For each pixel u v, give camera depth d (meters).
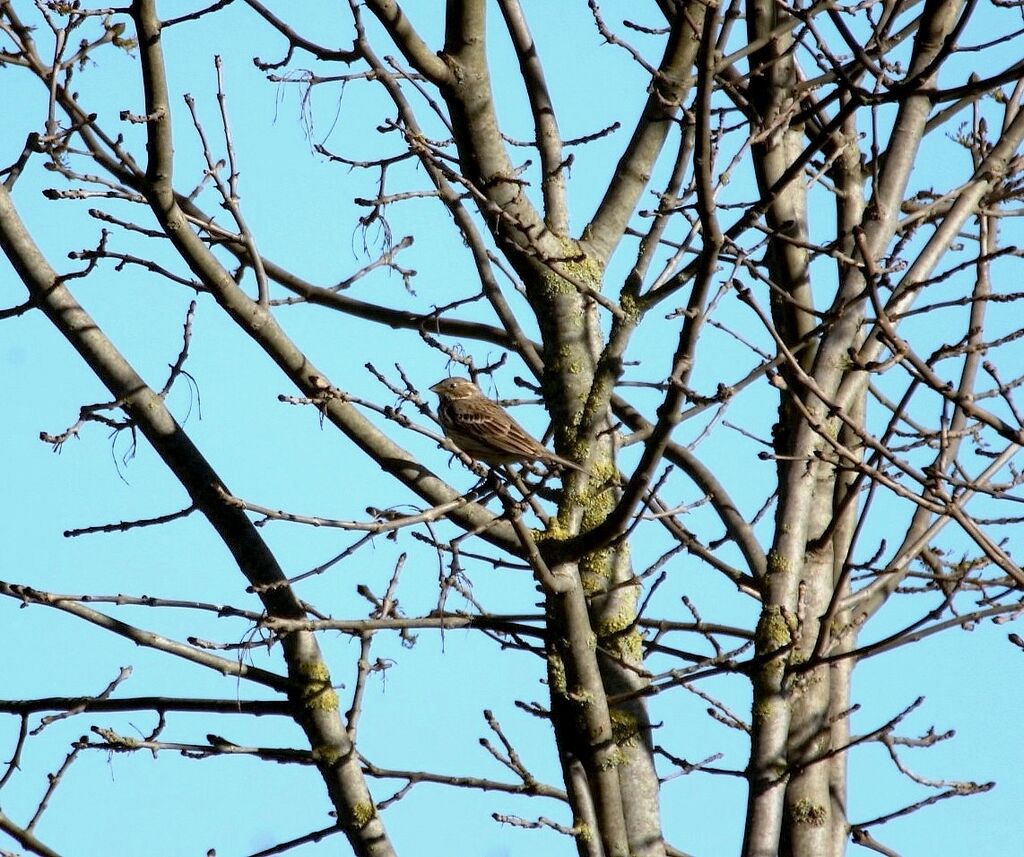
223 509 12.53
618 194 14.42
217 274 11.92
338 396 11.03
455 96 13.84
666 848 12.88
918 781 12.70
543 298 13.98
